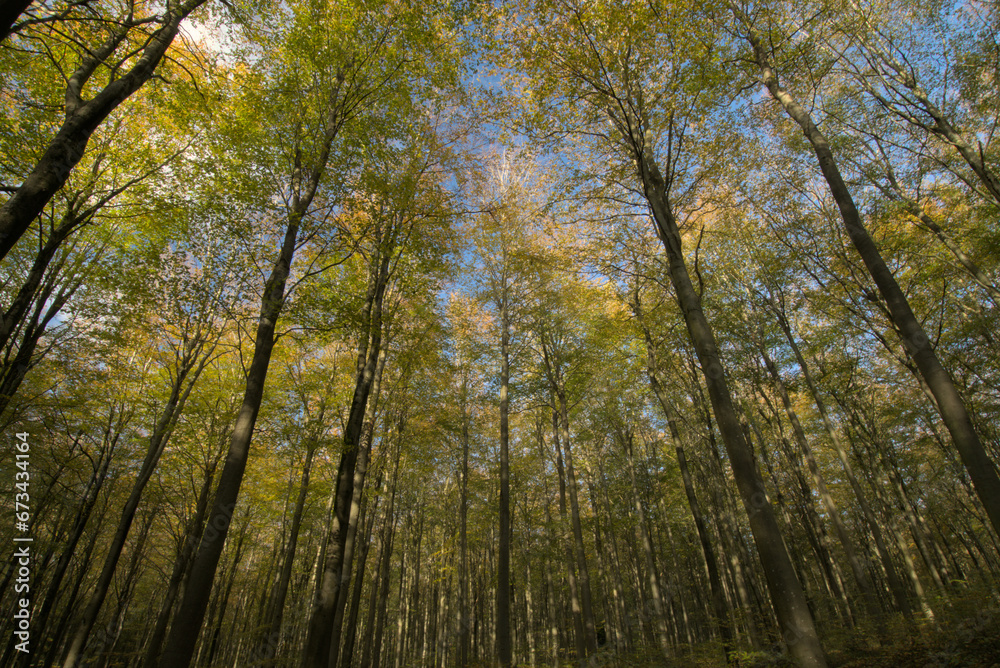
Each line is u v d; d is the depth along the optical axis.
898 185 12.65
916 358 7.29
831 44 11.80
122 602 15.33
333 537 8.63
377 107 10.32
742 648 10.44
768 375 16.69
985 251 11.83
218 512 6.45
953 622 8.80
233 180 8.79
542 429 20.22
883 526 23.06
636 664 11.91
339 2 9.42
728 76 9.00
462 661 17.25
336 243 9.48
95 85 8.95
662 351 16.17
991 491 6.03
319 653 7.61
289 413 12.54
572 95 9.43
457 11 9.38
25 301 8.05
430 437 16.53
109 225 10.56
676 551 23.12
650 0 8.08
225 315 10.88
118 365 11.45
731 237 14.55
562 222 11.41
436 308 14.84
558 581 27.45
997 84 11.05
